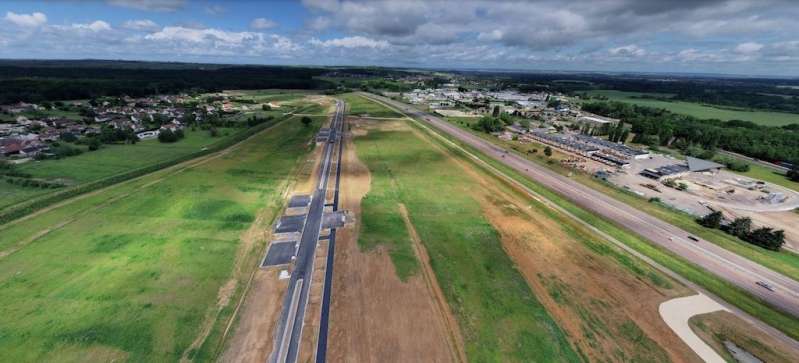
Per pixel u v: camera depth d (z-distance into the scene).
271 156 78.50
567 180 65.69
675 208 55.50
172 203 50.28
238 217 47.06
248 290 32.69
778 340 28.23
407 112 150.75
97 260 36.00
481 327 28.72
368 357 25.66
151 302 30.30
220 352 25.81
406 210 50.66
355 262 37.50
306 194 56.22
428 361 25.42
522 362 25.53
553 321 29.56
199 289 32.34
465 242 41.94
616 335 28.31
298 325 28.59
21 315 28.23
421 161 76.25
